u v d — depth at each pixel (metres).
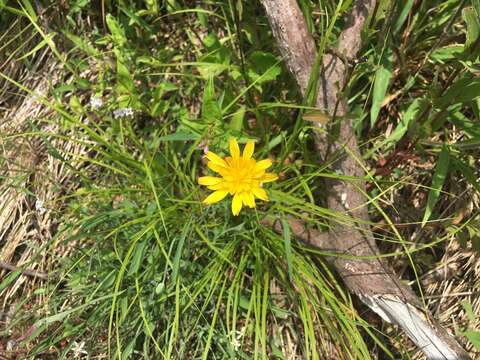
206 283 0.25
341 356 0.26
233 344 0.25
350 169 0.25
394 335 0.28
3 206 0.31
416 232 0.29
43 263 0.30
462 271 0.28
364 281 0.25
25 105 0.31
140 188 0.28
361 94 0.28
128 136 0.30
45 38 0.26
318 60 0.21
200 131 0.26
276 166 0.27
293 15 0.22
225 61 0.27
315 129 0.24
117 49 0.28
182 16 0.30
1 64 0.32
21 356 0.30
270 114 0.28
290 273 0.22
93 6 0.30
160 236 0.26
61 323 0.29
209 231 0.27
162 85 0.28
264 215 0.26
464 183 0.28
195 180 0.29
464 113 0.28
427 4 0.26
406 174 0.28
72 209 0.29
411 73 0.28
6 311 0.31
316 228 0.28
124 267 0.23
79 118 0.30
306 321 0.24
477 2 0.20
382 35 0.24
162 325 0.27
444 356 0.23
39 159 0.31
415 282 0.29
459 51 0.25
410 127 0.25
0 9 0.30
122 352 0.27
